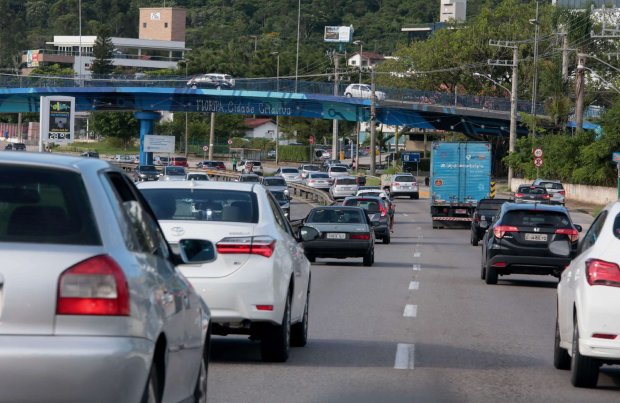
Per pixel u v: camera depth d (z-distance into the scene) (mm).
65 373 8656
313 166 168375
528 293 35938
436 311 29625
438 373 19141
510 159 140750
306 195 135125
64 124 107562
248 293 18125
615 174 125188
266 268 18281
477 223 64250
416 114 158125
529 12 190125
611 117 125312
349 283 38094
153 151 162375
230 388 17031
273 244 18547
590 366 17406
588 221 94875
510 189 141000
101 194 9445
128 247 9508
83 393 8703
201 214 18922
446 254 56812
